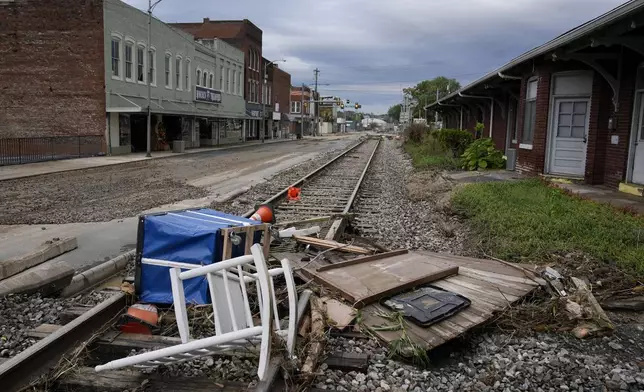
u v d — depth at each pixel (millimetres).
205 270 3846
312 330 4484
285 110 81562
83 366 4039
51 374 3850
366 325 4781
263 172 21453
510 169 18656
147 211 11492
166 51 35625
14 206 12141
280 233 7352
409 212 11703
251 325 4062
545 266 6609
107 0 28188
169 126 38406
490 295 5512
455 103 33031
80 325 4355
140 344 4312
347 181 17719
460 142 25703
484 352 4648
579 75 14219
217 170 22359
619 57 12273
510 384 4031
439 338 4520
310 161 28422
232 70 50656
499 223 8641
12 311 5273
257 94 61562
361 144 55469
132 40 30969
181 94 38750
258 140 62094
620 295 5871
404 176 19938
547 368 4262
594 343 4867
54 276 5914
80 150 28047
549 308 5348
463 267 6566
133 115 32750
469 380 4133
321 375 3990
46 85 28781
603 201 10578
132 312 4602
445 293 5457
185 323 3746
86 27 28141
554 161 15094
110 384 3771
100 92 28531
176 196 13875
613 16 8938
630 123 12172
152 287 4941
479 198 10953
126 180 17906
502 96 22750
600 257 6793
